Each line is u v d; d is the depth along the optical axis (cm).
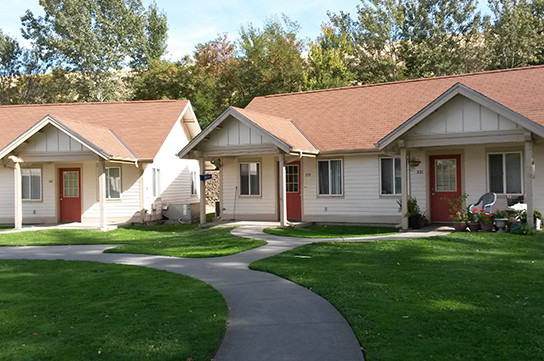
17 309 777
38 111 2661
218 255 1261
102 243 1631
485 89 1891
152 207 2306
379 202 1877
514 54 3841
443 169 1791
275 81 3866
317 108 2233
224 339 621
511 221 1449
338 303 754
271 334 636
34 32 4647
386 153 1688
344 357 555
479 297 766
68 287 930
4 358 566
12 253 1448
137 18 4603
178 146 2630
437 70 4238
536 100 1688
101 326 673
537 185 1605
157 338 618
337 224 1939
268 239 1520
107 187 2262
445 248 1233
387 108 2061
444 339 589
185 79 3978
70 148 1983
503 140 1422
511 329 618
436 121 1516
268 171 2059
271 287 892
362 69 4450
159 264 1170
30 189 2300
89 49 4275
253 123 1781
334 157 1947
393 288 834
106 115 2562
